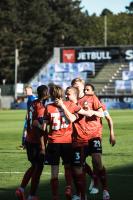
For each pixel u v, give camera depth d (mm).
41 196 21391
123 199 20656
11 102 147375
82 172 19781
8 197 21203
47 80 153750
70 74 152750
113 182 24438
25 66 195375
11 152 37812
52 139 19594
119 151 37562
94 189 22188
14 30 197875
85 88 21938
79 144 20672
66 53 156125
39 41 196625
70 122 19672
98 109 21391
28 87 32125
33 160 20688
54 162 19547
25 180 20562
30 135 20953
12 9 198125
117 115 97250
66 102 20031
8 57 188875
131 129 61094
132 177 25828
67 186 19312
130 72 148750
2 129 62531
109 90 149625
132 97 144250
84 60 154875
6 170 28562
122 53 152875
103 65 154375
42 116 20781
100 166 20797
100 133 21125
